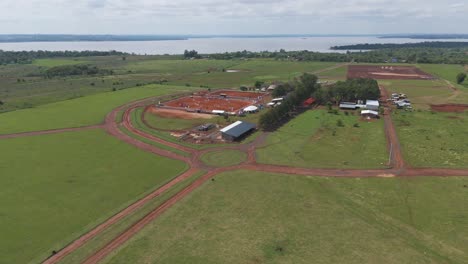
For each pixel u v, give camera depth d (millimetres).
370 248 45844
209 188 63969
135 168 74562
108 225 52219
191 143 90562
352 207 56469
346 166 73438
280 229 50281
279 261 43344
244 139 93250
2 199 60156
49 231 50688
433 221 52281
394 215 54031
